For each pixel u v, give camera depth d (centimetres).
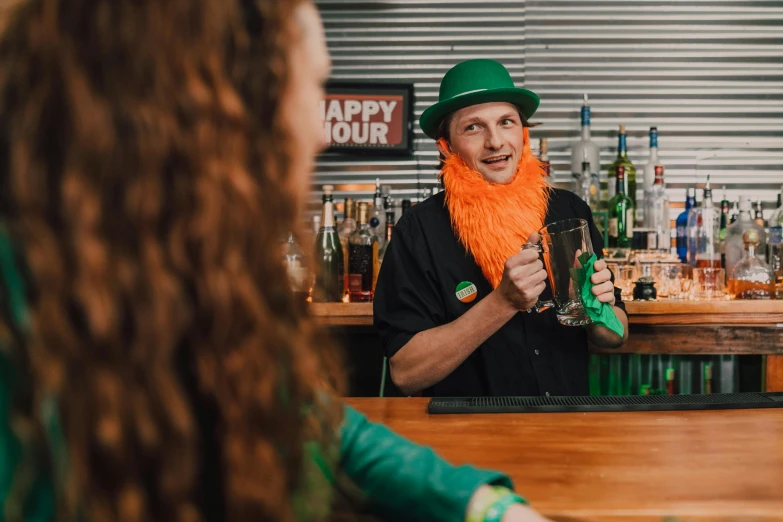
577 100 316
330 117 310
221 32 47
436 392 199
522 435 108
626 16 314
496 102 202
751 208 298
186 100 44
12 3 45
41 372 41
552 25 315
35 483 42
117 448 42
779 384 235
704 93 314
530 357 192
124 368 42
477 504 68
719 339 235
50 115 43
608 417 120
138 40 44
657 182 290
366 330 260
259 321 46
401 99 310
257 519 47
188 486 44
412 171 316
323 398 61
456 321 180
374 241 273
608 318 156
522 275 167
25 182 42
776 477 86
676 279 257
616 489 82
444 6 316
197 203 44
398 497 70
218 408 47
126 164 43
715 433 107
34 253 42
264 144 48
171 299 43
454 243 203
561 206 214
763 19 312
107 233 42
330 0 317
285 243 52
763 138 313
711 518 73
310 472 59
